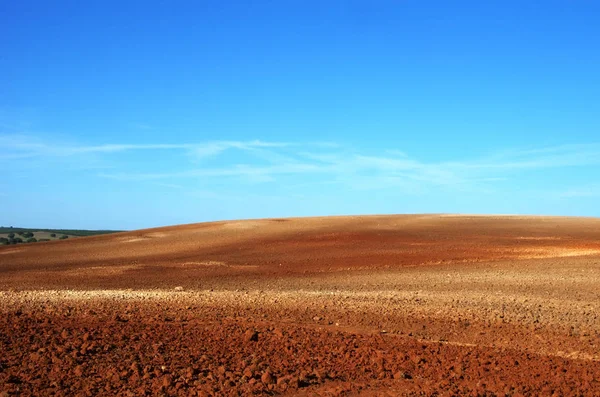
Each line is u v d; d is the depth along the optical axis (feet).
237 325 45.44
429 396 28.50
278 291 71.00
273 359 35.17
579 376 32.07
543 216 204.54
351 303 57.93
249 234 163.84
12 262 132.98
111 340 38.55
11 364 32.19
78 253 146.00
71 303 58.08
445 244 129.70
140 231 188.85
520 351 38.75
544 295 63.10
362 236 147.64
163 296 63.93
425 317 50.52
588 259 95.14
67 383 29.17
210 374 30.91
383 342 40.47
